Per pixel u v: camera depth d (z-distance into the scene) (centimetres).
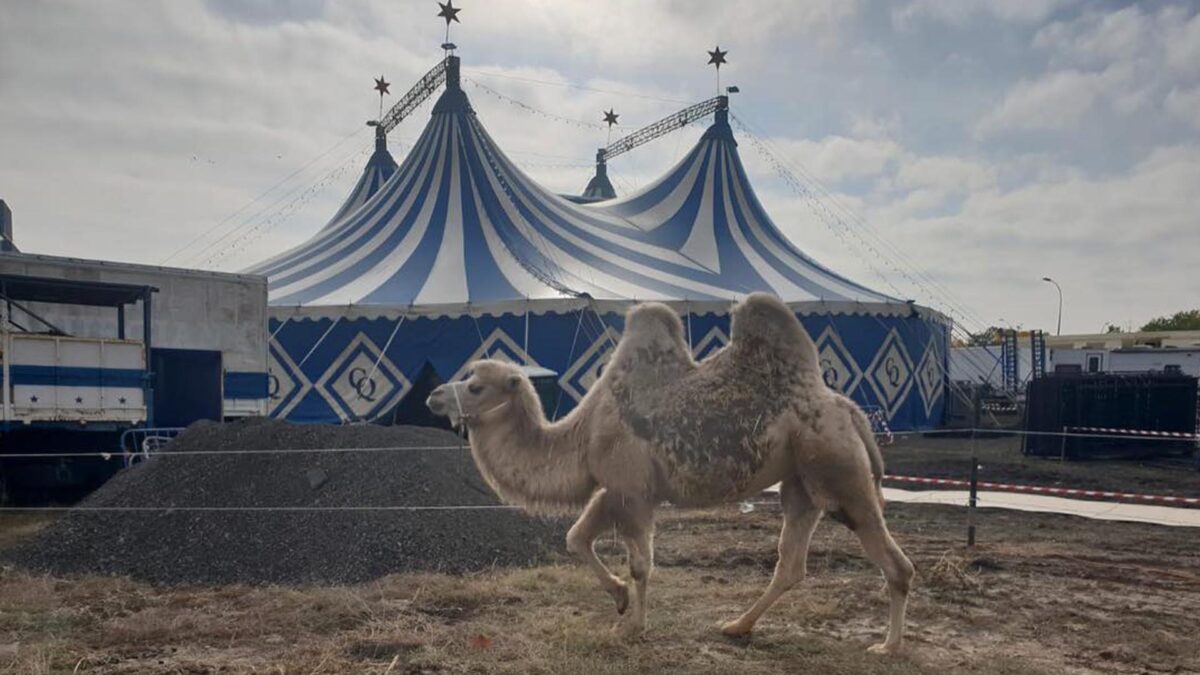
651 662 532
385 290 2062
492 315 1920
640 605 582
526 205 2386
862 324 2227
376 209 2450
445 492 891
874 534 555
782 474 570
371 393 1934
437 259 2177
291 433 991
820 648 566
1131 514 1142
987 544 930
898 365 2322
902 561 554
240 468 930
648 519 579
